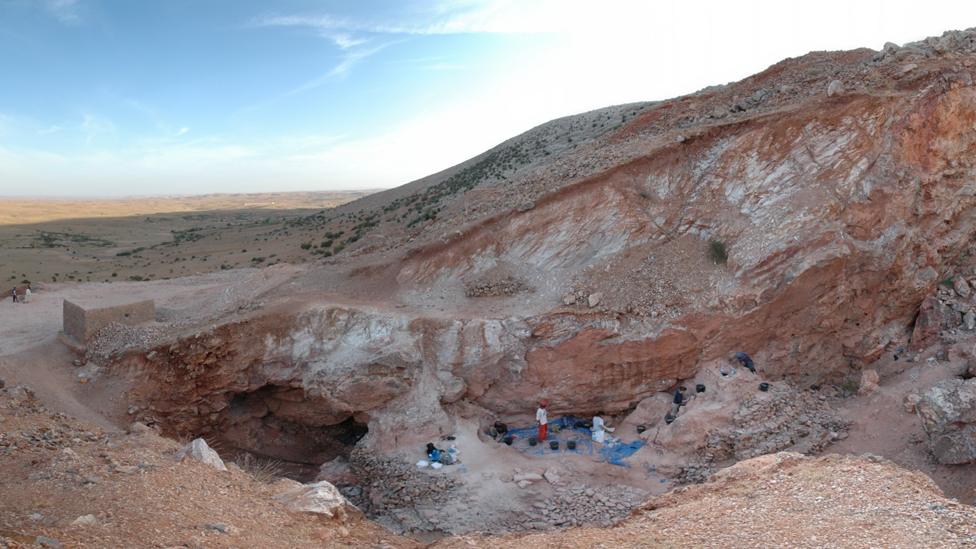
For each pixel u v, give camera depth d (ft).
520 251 66.64
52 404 53.16
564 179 71.87
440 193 155.02
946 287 60.23
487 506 47.75
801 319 57.62
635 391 58.23
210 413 59.57
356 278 70.13
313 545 23.49
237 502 26.53
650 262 61.62
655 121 81.82
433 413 55.88
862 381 56.49
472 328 58.59
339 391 56.95
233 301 70.85
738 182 62.34
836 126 59.47
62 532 19.74
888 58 64.49
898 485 27.02
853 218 57.36
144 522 21.76
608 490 48.85
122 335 62.44
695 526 24.97
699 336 56.90
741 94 76.89
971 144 59.88
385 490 50.80
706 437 51.65
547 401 58.34
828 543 21.84
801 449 50.65
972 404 43.52
